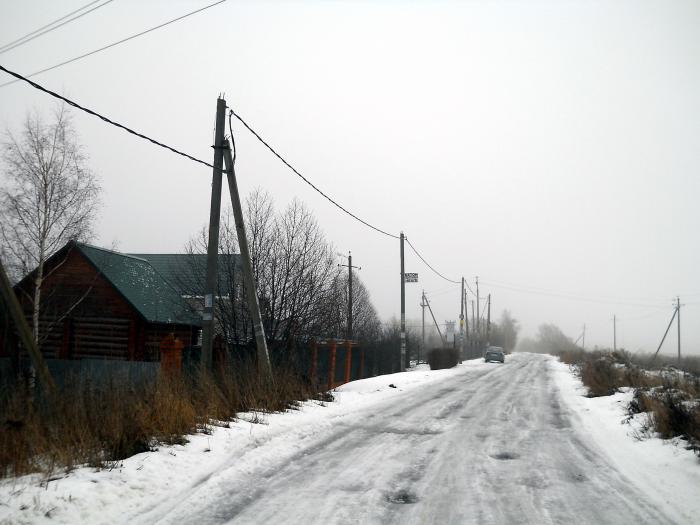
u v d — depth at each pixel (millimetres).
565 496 6703
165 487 6301
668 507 6332
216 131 13375
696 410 10781
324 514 5738
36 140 14461
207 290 12867
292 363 16438
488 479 7449
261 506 5930
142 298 18578
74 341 17750
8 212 14195
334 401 15039
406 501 6336
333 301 20359
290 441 9375
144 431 7746
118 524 5199
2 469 6137
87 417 7758
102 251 18703
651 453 9375
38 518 4957
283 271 17641
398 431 11055
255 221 17953
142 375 10492
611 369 23578
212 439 8578
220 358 15469
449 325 45344
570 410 15352
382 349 31625
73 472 6320
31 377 10938
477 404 16266
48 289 17078
